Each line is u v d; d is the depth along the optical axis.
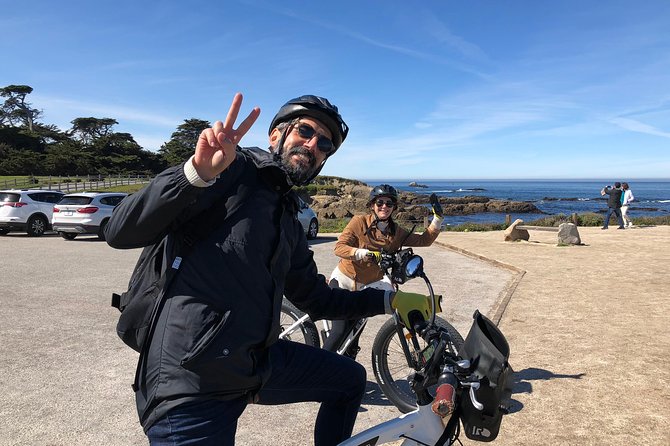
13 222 17.34
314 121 1.92
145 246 1.68
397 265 2.35
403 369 3.87
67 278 9.17
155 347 1.66
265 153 1.88
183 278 1.66
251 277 1.70
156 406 1.66
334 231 22.44
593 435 3.31
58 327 5.92
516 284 8.44
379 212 4.04
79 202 16.38
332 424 2.22
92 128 120.81
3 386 4.14
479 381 1.84
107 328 5.89
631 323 5.91
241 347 1.68
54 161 80.06
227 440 1.72
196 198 1.58
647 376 4.29
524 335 5.53
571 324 5.93
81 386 4.17
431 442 2.07
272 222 1.79
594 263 10.57
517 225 15.61
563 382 4.20
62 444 3.21
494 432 1.90
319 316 2.38
